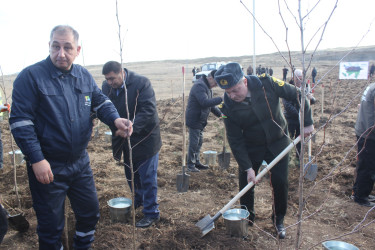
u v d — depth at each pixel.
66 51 2.23
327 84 18.53
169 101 14.44
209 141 7.77
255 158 3.21
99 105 2.64
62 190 2.42
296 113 4.89
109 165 5.85
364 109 3.85
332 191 4.50
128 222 3.59
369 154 3.89
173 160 6.13
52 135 2.29
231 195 4.46
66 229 2.92
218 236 3.24
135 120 3.24
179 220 3.68
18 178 4.94
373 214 3.83
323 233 3.41
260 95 2.92
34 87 2.19
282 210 3.25
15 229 3.30
